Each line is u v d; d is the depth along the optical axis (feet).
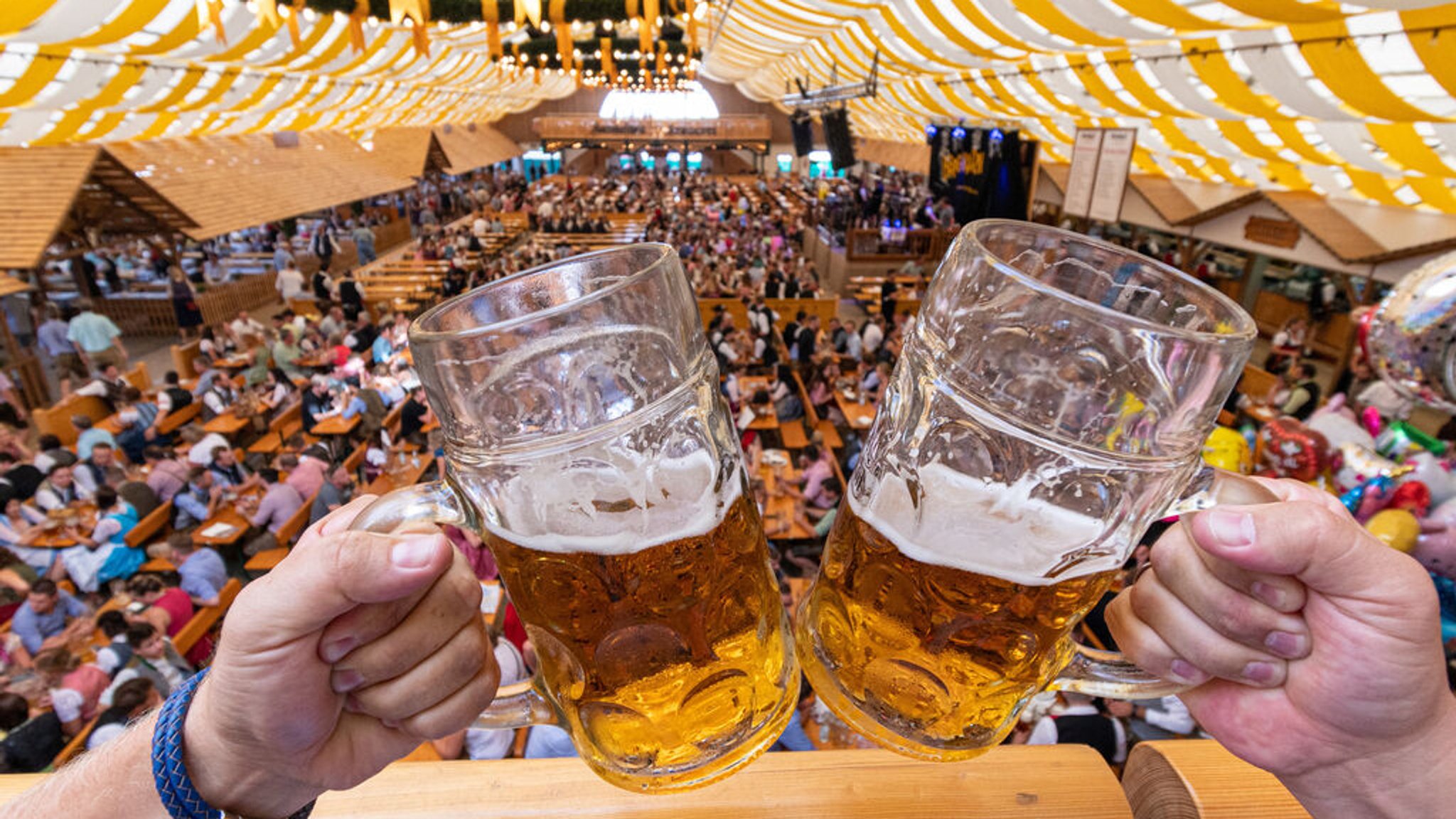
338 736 1.52
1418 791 1.48
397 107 64.54
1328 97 17.98
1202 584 1.52
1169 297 1.78
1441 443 5.57
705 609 1.60
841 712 1.83
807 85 51.21
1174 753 2.05
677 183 95.25
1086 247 1.87
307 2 18.98
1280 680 1.55
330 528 1.64
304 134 58.39
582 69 51.83
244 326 29.68
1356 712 1.46
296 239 57.36
